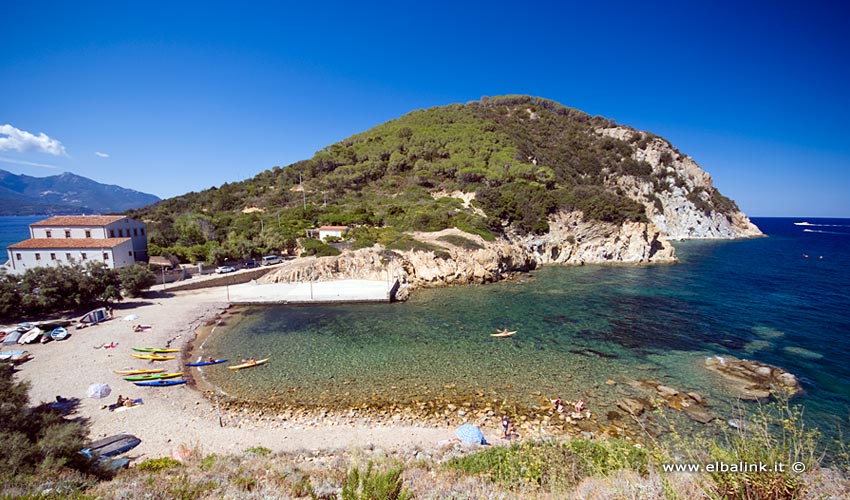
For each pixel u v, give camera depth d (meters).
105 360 26.06
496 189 82.94
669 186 124.31
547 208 77.06
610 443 11.38
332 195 94.94
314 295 44.97
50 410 16.47
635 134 132.12
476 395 22.22
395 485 7.20
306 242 63.38
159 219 84.25
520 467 10.82
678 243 111.88
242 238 62.72
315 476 11.41
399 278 53.16
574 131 134.38
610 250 75.19
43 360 25.77
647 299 44.62
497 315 38.56
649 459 7.52
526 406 21.00
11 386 15.22
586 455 10.80
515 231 75.06
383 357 27.86
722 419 19.20
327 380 24.27
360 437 18.14
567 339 31.23
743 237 134.88
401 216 75.06
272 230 67.12
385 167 107.19
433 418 19.94
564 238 76.31
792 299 43.84
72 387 22.16
